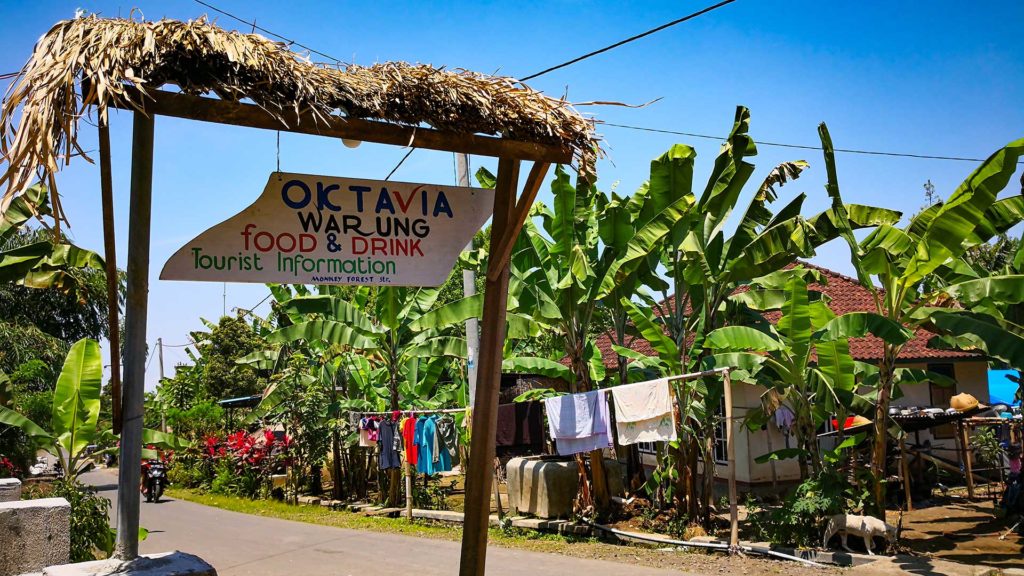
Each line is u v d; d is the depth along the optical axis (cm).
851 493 992
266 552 1102
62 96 324
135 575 389
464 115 408
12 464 1398
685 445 1148
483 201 473
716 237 1180
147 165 374
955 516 1216
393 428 1544
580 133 438
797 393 1055
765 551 977
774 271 1129
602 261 1222
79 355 977
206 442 2467
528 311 1235
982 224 909
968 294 933
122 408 394
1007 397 1734
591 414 1102
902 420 1296
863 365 1241
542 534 1229
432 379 1620
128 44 336
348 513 1617
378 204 449
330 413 1839
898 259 977
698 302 1224
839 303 1703
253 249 418
